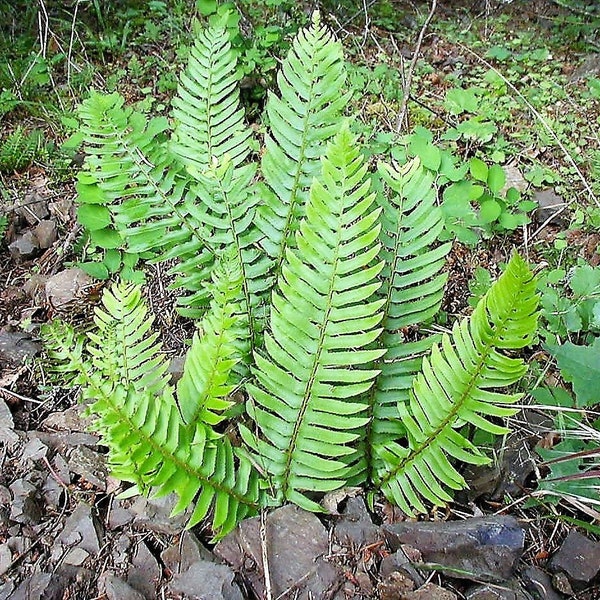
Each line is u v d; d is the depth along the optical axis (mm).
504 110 4258
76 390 2512
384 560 1846
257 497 1959
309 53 2258
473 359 1761
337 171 1753
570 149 3871
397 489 2021
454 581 1855
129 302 2027
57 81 4391
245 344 2217
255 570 1877
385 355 2078
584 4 5754
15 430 2297
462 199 2945
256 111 4102
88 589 1906
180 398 1872
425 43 5336
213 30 2490
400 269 2068
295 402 1890
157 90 4340
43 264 3168
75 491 2143
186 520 2012
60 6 5031
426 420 1894
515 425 2354
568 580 1948
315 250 1787
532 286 1597
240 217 2301
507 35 5547
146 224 2385
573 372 2113
